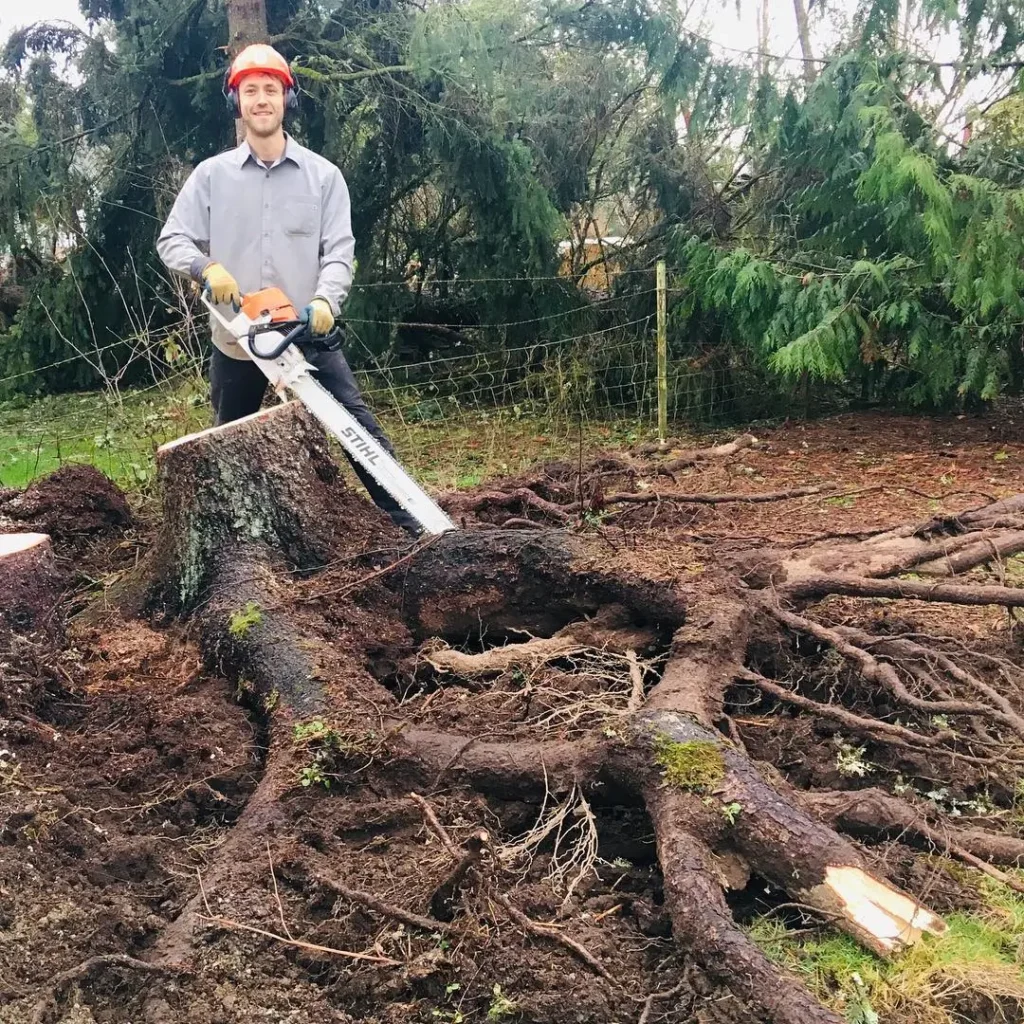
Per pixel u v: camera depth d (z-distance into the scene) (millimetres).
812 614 3398
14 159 9195
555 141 9195
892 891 1949
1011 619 3387
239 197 3602
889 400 8523
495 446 7129
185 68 9750
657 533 3629
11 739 2465
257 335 3271
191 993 1778
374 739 2428
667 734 2270
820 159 7484
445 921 1995
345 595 3080
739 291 7254
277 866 2092
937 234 6352
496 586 3195
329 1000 1815
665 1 8133
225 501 3182
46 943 1836
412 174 9359
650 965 1920
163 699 2762
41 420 8398
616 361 8586
